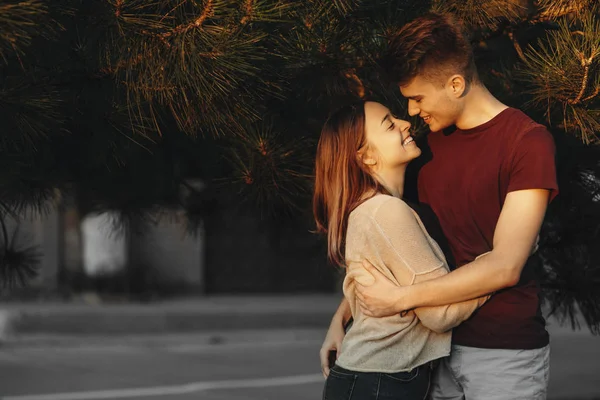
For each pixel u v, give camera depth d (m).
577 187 4.38
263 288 18.25
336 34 3.52
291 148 4.01
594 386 9.66
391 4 3.58
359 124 3.26
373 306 3.10
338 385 3.20
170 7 3.38
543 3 3.68
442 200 3.29
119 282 16.69
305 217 4.64
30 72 3.49
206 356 12.59
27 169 4.39
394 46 3.12
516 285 3.14
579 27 3.63
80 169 4.72
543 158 3.01
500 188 3.14
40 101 3.34
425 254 3.09
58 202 5.72
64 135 4.11
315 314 15.91
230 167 4.63
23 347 13.23
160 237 17.20
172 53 3.27
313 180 4.07
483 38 4.04
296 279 18.47
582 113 3.45
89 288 16.55
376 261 3.13
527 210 2.99
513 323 3.12
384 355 3.12
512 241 2.98
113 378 10.54
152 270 17.14
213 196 5.37
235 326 15.45
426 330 3.13
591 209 4.39
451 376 3.27
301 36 3.54
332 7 3.51
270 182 3.95
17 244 5.19
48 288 16.31
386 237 3.11
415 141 3.44
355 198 3.25
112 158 4.45
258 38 3.30
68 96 3.67
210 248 17.97
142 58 3.34
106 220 5.94
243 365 11.74
